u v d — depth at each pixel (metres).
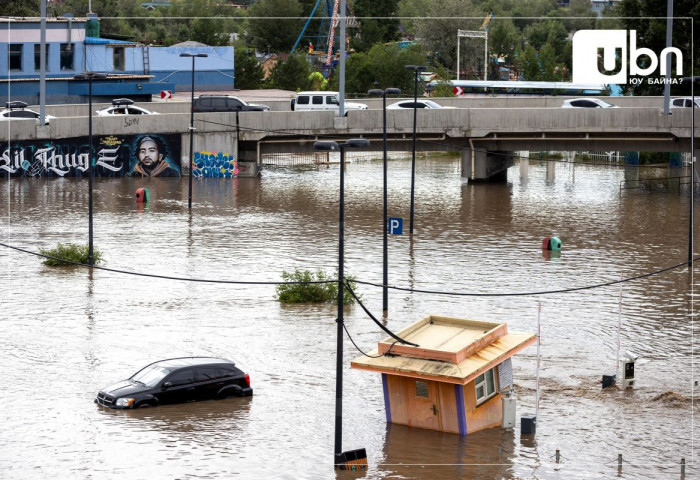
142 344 56.12
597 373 51.53
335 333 58.88
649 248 85.56
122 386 46.69
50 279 73.00
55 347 55.38
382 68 195.75
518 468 39.44
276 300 67.62
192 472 38.59
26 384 48.91
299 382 50.06
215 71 178.50
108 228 92.06
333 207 107.75
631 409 46.28
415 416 44.00
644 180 134.12
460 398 42.62
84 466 38.94
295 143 129.50
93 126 123.38
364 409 46.34
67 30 144.50
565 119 119.50
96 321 61.22
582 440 42.47
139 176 125.94
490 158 131.38
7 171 121.81
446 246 85.94
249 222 96.88
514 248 85.31
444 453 41.03
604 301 66.81
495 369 44.66
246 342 56.91
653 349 55.81
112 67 149.25
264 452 40.81
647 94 157.50
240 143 129.38
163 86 152.50
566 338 57.91
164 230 91.50
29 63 141.75
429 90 198.50
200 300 67.19
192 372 47.12
